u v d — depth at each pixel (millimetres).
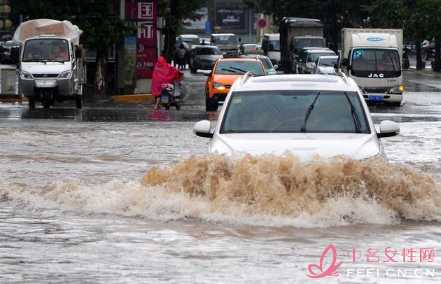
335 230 21828
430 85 109812
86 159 37750
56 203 25891
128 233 21594
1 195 27422
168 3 108188
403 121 59125
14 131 49000
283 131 24703
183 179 24203
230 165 23516
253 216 22656
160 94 68125
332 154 23094
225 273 17750
